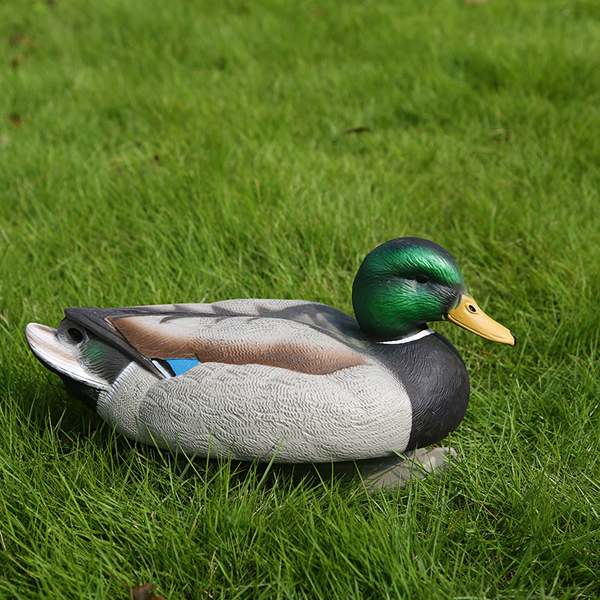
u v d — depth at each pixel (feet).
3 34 8.02
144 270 4.16
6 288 4.03
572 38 7.26
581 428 3.44
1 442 3.33
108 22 8.12
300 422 3.04
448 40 7.14
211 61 7.20
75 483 3.21
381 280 3.20
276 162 4.94
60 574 2.94
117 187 4.77
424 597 2.89
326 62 6.91
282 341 3.13
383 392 3.08
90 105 6.07
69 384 3.29
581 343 3.83
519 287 4.12
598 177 4.89
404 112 6.01
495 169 5.06
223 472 3.20
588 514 3.15
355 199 4.65
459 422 3.26
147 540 3.07
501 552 3.10
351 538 3.01
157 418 3.16
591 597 2.99
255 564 3.05
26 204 4.68
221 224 4.42
